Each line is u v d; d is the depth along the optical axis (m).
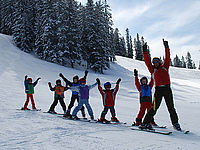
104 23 34.84
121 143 3.17
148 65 5.31
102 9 34.66
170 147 2.98
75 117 6.04
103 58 32.47
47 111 7.50
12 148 2.79
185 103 16.36
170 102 4.88
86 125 4.96
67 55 30.14
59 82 7.22
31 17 35.31
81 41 33.12
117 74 36.28
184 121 6.70
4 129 3.93
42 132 3.83
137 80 5.55
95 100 12.94
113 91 6.18
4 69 20.33
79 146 2.95
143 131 4.46
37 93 12.91
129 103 13.38
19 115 5.75
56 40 30.12
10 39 34.69
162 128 4.94
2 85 13.83
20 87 14.32
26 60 26.50
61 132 3.88
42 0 33.00
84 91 6.24
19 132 3.76
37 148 2.81
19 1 32.91
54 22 30.12
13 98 9.87
